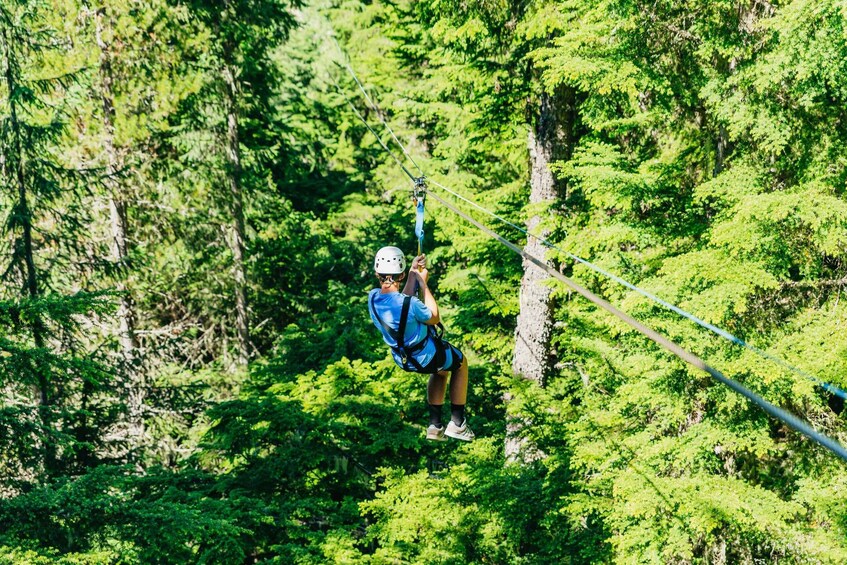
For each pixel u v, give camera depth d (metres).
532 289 13.20
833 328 8.33
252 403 12.18
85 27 16.30
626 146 12.06
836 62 7.48
